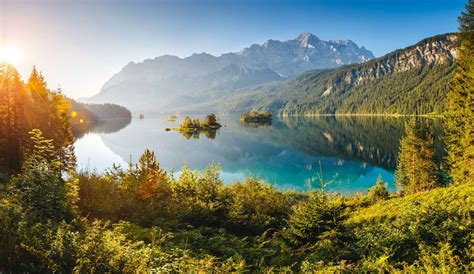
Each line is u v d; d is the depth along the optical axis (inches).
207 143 4992.6
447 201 849.5
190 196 797.2
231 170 2854.3
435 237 468.4
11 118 1663.4
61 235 330.3
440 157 2452.0
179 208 716.7
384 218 833.5
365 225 800.9
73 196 544.7
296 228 588.4
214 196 837.8
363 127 6914.4
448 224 479.2
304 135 5880.9
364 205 1299.2
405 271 378.3
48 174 501.4
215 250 538.9
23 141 1605.6
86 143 4872.0
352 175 2471.7
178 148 4426.7
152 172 823.7
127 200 691.4
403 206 923.4
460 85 1362.0
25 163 525.7
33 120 1940.2
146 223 648.4
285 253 546.6
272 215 887.1
